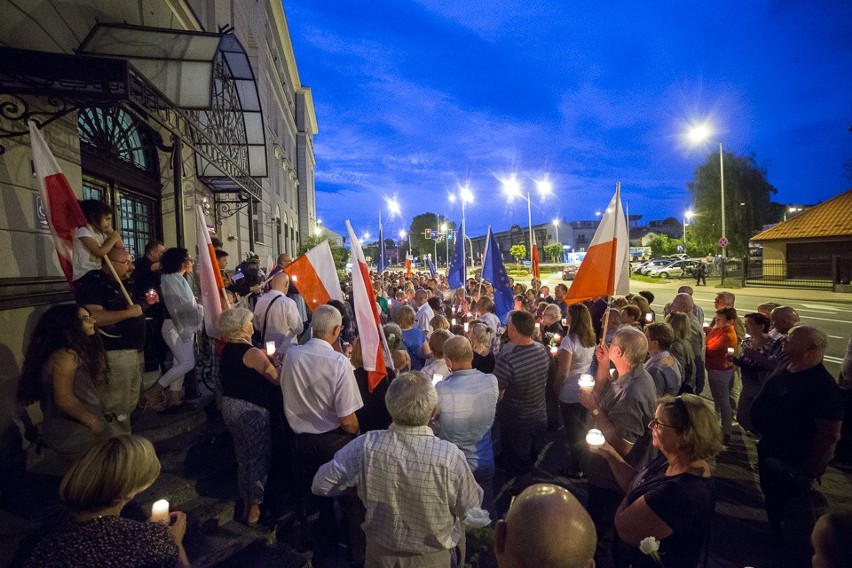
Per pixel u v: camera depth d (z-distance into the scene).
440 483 2.43
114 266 4.23
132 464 1.85
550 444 6.18
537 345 4.61
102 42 5.98
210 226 11.55
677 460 2.36
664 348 4.39
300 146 41.53
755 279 31.22
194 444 4.59
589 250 4.45
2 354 4.33
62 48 5.46
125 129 7.38
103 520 1.79
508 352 4.52
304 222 41.47
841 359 10.48
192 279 9.39
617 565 2.79
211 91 6.87
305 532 3.89
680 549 2.25
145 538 1.78
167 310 5.02
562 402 5.18
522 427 4.57
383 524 2.48
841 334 13.38
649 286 34.31
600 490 3.39
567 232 96.88
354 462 2.55
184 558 2.12
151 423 4.79
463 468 2.48
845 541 1.39
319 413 3.60
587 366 5.11
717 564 3.72
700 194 42.75
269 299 5.41
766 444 3.83
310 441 3.63
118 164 7.14
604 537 3.50
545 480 5.13
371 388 3.85
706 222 42.31
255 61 19.12
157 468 1.98
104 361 3.37
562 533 1.29
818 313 17.61
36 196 4.91
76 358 3.18
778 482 3.79
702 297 25.08
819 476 3.56
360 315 3.77
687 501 2.22
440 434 3.52
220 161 8.76
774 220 43.38
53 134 5.31
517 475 4.65
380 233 16.88
